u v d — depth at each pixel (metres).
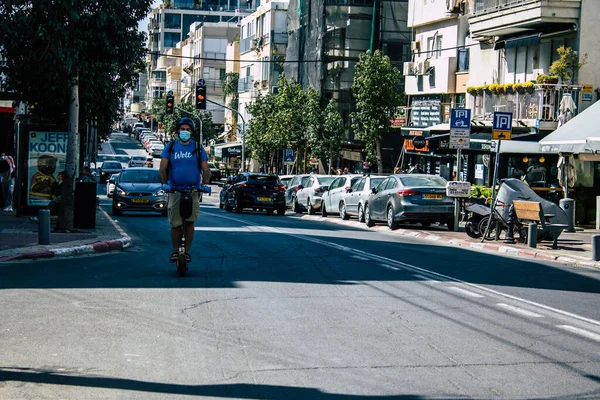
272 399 8.19
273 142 76.25
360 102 54.78
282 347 10.52
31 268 17.83
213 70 148.38
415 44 57.31
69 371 9.20
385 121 55.00
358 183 38.88
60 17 24.44
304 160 75.94
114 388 8.52
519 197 26.94
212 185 101.75
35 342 10.58
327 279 16.77
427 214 31.64
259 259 20.06
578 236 30.02
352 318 12.59
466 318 12.82
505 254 24.22
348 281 16.55
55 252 20.22
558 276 18.59
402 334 11.48
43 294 14.21
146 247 23.31
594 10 38.12
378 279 16.95
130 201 38.44
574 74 38.22
